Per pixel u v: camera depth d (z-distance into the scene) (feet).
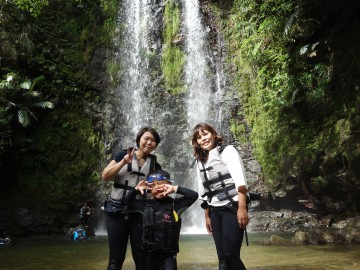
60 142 45.93
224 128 49.52
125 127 50.26
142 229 11.05
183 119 51.47
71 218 43.42
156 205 10.55
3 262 19.40
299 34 41.19
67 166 45.19
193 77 53.01
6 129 41.50
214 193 11.02
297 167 39.63
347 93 36.55
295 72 41.86
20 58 45.52
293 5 39.65
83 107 48.65
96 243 29.89
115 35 52.75
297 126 41.32
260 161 44.91
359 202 36.37
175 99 52.29
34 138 45.06
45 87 46.80
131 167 11.42
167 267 10.15
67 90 47.78
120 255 11.23
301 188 40.73
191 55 54.03
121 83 51.47
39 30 47.98
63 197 43.55
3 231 39.37
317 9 38.83
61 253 23.13
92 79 49.88
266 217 40.81
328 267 15.40
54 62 48.16
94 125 48.52
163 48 54.39
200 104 51.85
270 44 44.09
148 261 10.50
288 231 37.37
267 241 25.17
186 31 55.01
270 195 42.93
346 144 34.86
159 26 55.16
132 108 51.37
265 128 45.37
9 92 42.22
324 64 38.75
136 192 11.05
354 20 37.76
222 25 53.62
